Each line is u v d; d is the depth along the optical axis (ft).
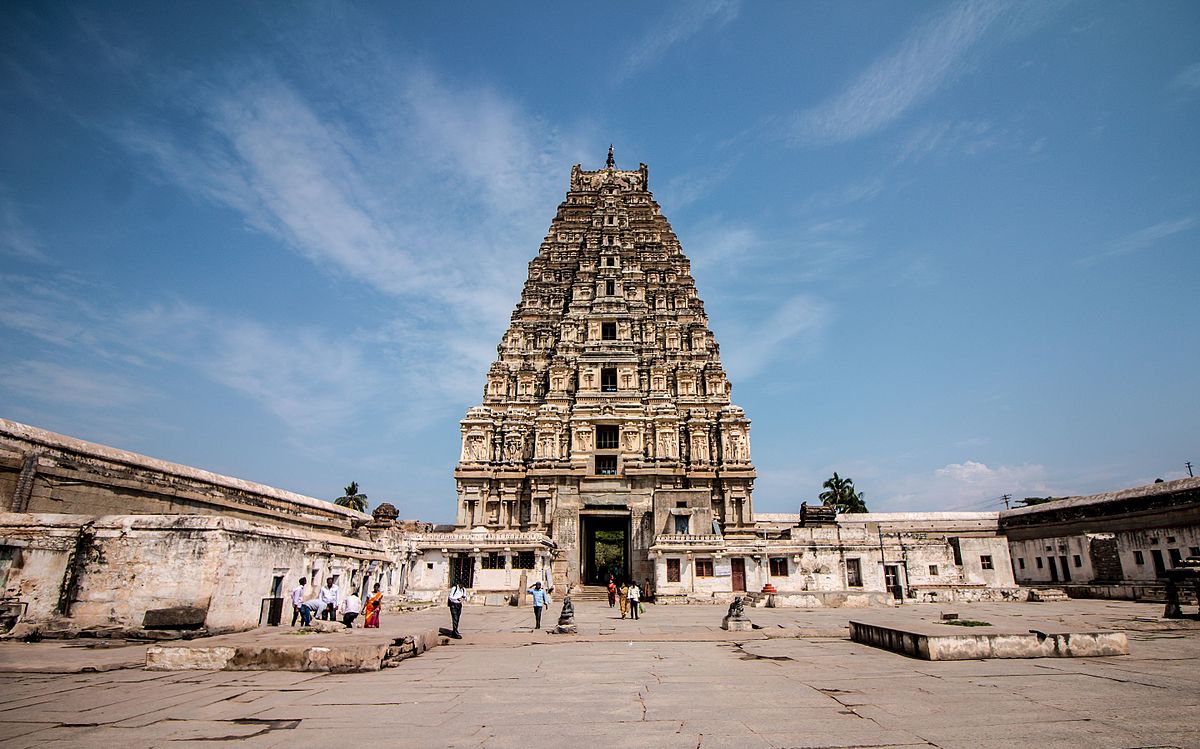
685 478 212.23
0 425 83.66
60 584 74.49
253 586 82.12
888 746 32.40
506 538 159.84
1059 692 44.47
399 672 55.01
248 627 80.48
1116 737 33.68
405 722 37.45
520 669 56.90
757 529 214.90
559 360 226.58
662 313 240.32
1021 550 196.75
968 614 110.32
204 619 72.49
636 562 194.49
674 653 67.67
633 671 55.62
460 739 33.88
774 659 62.18
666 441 212.23
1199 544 147.43
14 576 73.67
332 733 35.12
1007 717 37.81
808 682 49.29
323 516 150.61
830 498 307.37
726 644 75.05
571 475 206.18
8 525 75.92
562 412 220.64
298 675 52.90
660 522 190.29
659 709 40.57
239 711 40.06
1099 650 59.57
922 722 36.86
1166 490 157.79
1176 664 55.36
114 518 76.84
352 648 55.47
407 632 72.18
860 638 74.28
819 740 33.47
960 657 58.59
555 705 41.91
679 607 147.74
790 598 133.59
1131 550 163.32
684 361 231.09
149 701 42.68
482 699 43.80
